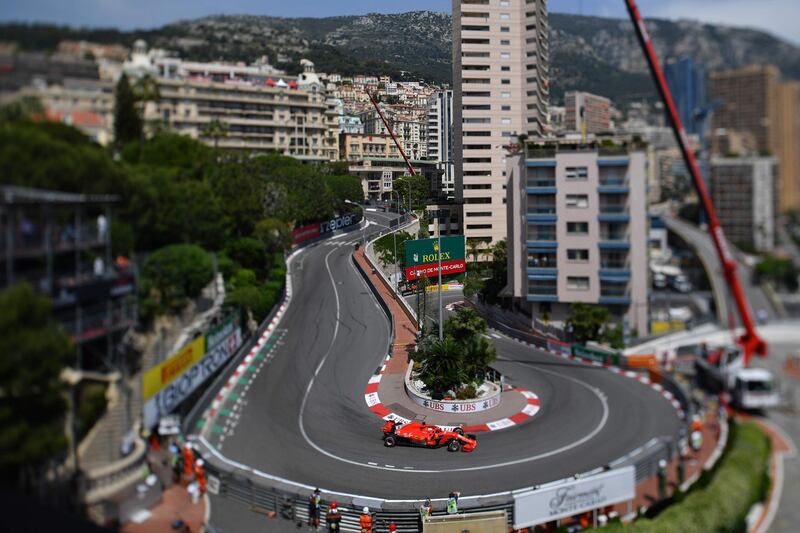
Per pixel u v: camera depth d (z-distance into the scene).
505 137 105.31
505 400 53.12
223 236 62.91
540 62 105.50
